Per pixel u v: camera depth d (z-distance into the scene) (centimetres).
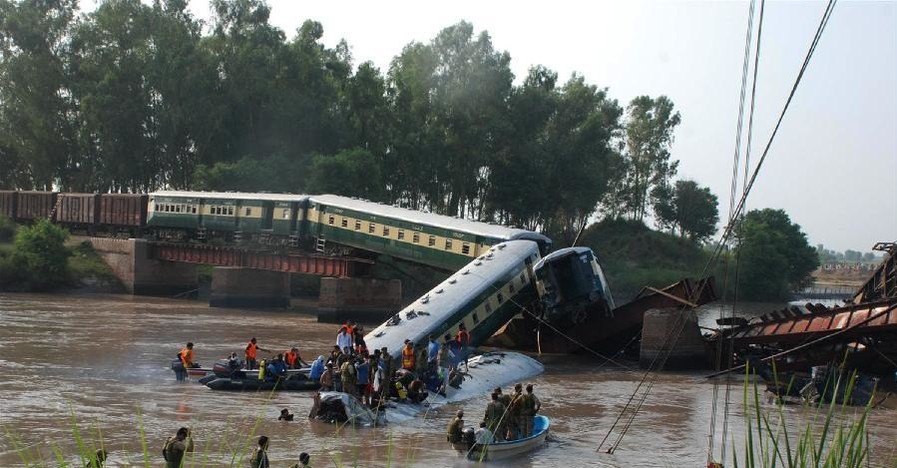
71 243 9200
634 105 15512
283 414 2861
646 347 4716
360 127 11469
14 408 2912
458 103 11556
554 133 12719
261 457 1791
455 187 12225
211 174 9850
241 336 5547
